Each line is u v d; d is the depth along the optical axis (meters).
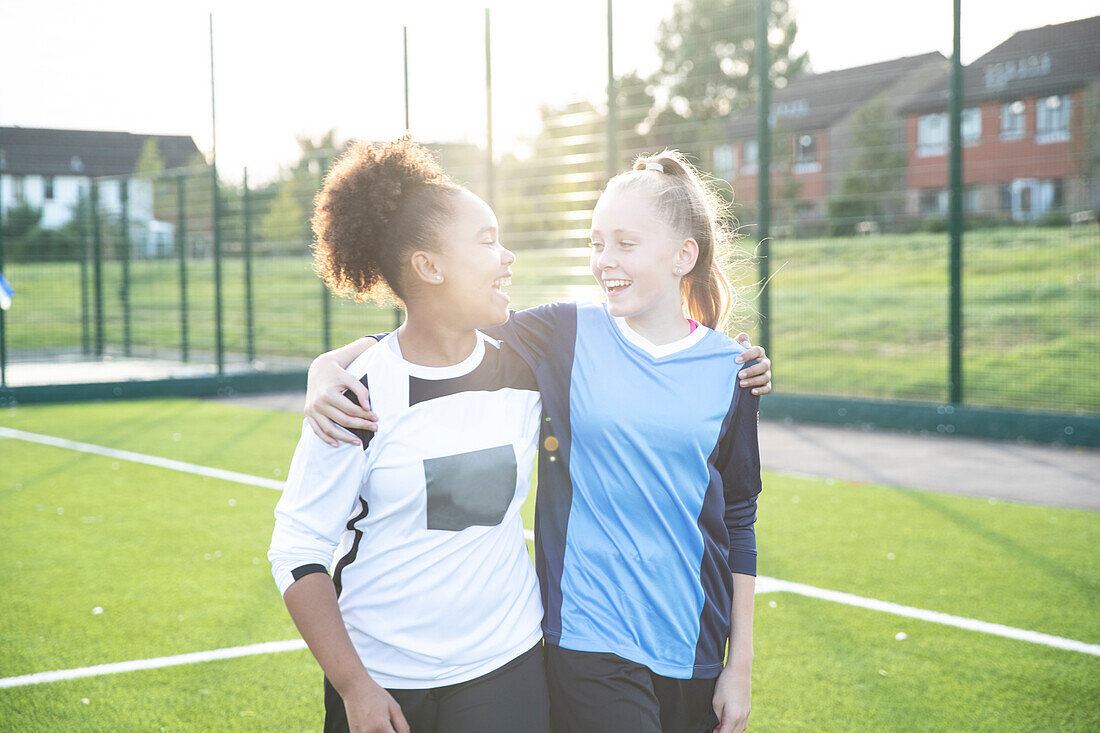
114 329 17.05
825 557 5.09
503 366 1.90
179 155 15.80
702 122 13.95
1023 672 3.53
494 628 1.80
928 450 8.44
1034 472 7.41
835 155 13.92
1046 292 11.29
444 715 1.78
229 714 3.21
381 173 1.77
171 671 3.59
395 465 1.71
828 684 3.43
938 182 13.00
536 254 11.66
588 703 1.85
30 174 15.87
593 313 2.04
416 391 1.74
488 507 1.77
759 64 9.81
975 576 4.73
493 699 1.77
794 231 13.20
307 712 3.23
